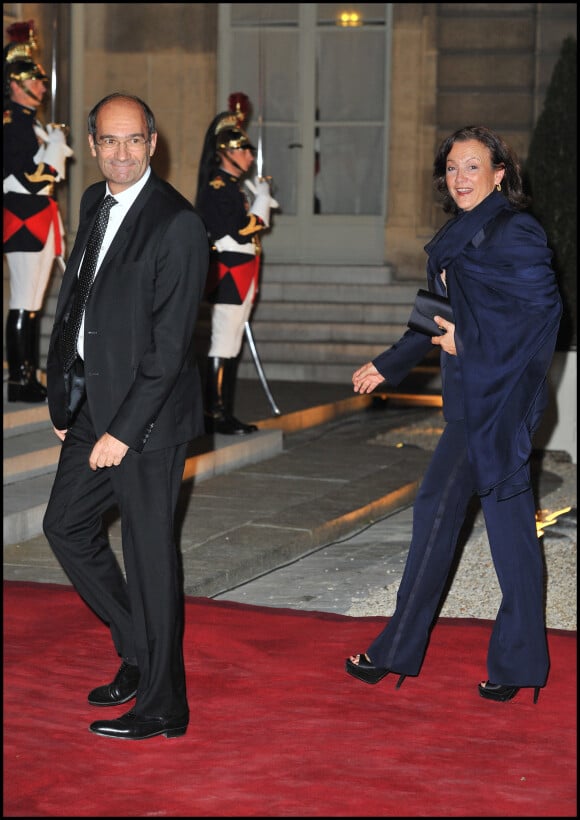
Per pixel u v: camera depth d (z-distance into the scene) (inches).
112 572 185.9
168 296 170.2
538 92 567.2
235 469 349.7
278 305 550.9
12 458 294.0
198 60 578.6
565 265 400.2
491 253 186.9
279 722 179.5
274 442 372.2
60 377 180.2
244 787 157.8
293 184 602.2
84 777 160.1
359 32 593.6
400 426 440.5
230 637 216.5
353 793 156.2
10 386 340.2
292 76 599.2
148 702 173.6
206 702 187.0
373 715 182.9
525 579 188.7
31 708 182.5
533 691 193.2
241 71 600.1
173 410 173.6
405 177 577.3
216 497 313.7
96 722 173.3
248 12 597.6
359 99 596.1
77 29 577.9
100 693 185.2
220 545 269.1
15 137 334.0
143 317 171.3
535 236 186.9
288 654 209.2
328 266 573.0
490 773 163.2
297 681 196.5
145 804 152.6
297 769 163.3
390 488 329.1
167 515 174.4
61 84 558.3
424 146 574.9
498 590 252.8
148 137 173.3
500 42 567.5
